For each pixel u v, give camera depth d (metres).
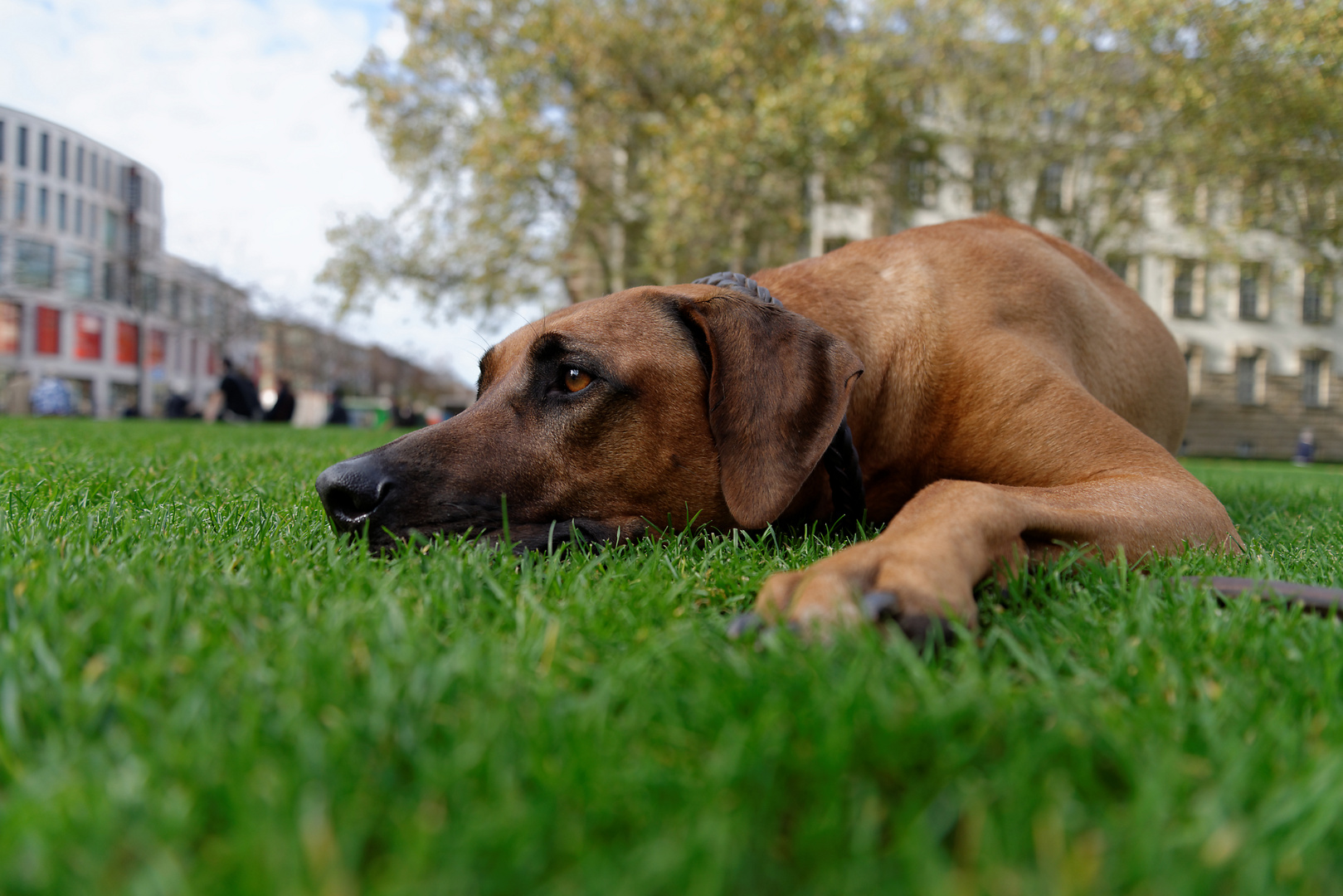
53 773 0.20
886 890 0.16
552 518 0.54
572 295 4.67
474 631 0.32
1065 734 0.22
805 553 0.50
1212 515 0.51
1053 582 0.40
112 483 0.75
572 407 0.54
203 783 0.19
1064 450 0.58
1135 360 0.81
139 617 0.30
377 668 0.26
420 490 0.51
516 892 0.17
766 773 0.20
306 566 0.42
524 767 0.21
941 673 0.28
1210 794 0.20
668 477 0.55
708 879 0.16
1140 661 0.29
